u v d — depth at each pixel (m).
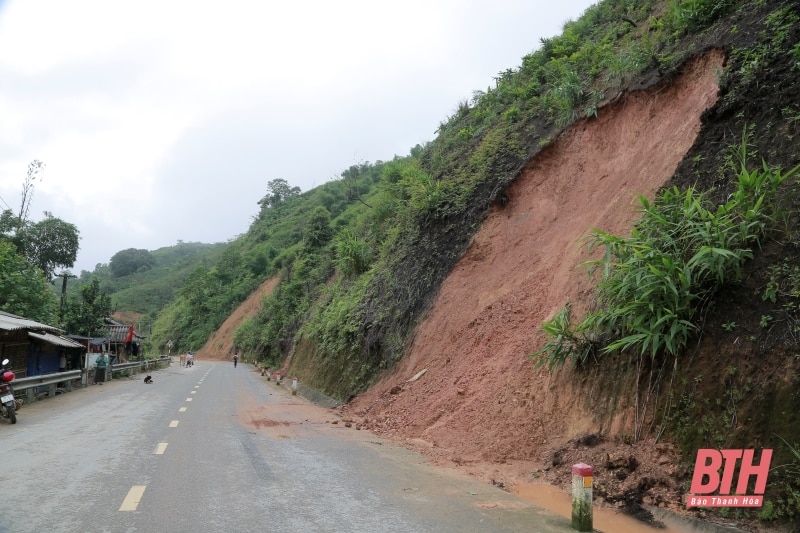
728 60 9.98
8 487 6.14
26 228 36.81
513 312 11.83
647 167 10.87
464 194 17.20
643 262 7.04
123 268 128.12
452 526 5.14
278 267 68.56
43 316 25.09
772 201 6.72
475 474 7.53
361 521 5.21
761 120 8.12
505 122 18.39
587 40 18.34
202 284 83.88
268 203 120.25
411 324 15.85
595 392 7.80
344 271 26.92
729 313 6.30
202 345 74.88
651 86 12.29
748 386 5.68
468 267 15.11
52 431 10.23
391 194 27.23
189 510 5.38
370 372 16.86
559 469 7.25
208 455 8.16
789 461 4.93
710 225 6.56
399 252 20.16
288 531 4.86
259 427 11.45
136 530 4.77
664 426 6.39
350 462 8.09
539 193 14.48
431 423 10.62
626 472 6.29
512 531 5.05
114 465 7.34
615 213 10.80
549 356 8.88
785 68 8.30
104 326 33.88
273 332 46.78
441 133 26.80
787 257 6.13
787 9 9.14
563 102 14.89
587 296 9.46
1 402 11.05
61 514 5.18
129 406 14.68
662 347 6.89
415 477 7.23
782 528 4.67
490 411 9.67
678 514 5.38
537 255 12.91
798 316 5.61
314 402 19.12
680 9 12.45
